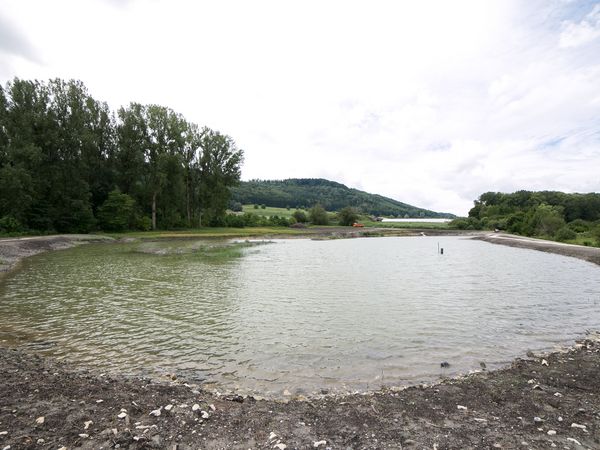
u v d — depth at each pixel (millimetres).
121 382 8531
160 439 6051
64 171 56062
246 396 8078
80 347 11523
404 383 8984
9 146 50750
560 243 55156
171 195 70875
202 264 30812
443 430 6492
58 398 7371
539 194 134125
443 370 9781
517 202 138375
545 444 6008
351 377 9367
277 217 108062
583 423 6699
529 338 12438
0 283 21906
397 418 6969
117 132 65938
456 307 16828
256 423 6719
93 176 64500
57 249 41062
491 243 63625
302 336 12703
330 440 6152
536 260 36844
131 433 6145
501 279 24781
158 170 65438
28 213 51719
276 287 21500
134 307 16609
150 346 11680
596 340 12133
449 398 7875
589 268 30734
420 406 7500
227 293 19734
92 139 58938
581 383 8570
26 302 17312
